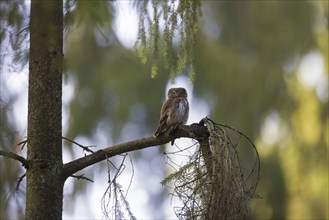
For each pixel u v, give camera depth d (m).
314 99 16.78
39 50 6.62
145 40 7.19
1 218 8.81
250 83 17.91
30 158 6.58
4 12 6.12
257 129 17.22
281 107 17.27
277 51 18.05
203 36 18.19
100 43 17.59
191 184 6.43
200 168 6.47
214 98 17.97
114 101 18.09
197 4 7.14
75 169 6.65
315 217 14.84
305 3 18.09
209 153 6.61
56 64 6.54
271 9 18.33
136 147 6.79
